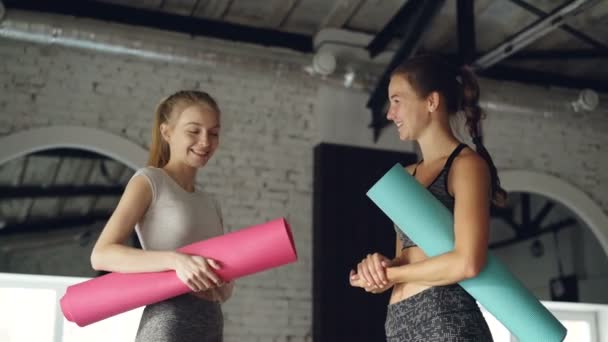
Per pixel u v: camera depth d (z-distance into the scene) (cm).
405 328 179
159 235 194
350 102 631
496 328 661
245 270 186
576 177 709
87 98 568
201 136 202
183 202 198
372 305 583
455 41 679
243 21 632
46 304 527
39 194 700
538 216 856
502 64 721
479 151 193
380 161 620
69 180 713
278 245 183
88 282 193
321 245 588
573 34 633
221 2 602
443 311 173
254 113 612
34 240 752
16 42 557
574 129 719
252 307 575
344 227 595
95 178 725
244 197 593
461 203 175
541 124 709
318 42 646
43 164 692
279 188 605
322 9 622
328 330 569
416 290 180
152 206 195
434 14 540
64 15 570
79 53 572
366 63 611
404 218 180
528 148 698
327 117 622
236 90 611
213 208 210
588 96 654
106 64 578
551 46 691
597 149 724
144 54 549
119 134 571
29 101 553
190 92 209
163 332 184
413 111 194
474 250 169
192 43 566
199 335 188
